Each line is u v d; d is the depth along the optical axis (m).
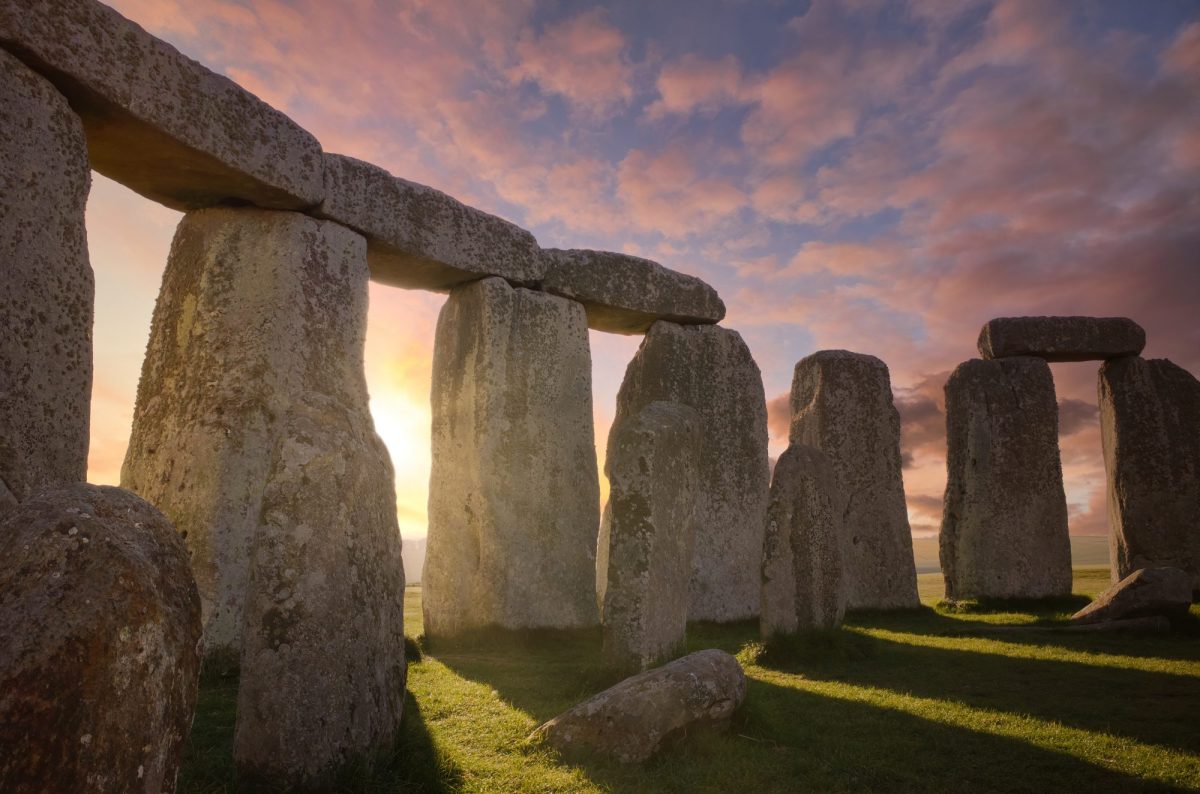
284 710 3.74
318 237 8.84
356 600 4.14
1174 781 4.45
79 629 2.20
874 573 13.59
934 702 6.26
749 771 4.54
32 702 2.09
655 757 4.68
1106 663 8.00
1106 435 15.66
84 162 6.71
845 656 8.20
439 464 10.72
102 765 2.17
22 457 6.01
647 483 6.88
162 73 7.39
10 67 6.22
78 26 6.71
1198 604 12.46
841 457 13.98
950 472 15.15
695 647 9.15
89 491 2.56
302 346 8.47
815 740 5.21
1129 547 14.66
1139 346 15.25
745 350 13.64
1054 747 5.07
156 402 8.29
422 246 9.95
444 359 10.99
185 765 4.21
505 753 4.81
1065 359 15.67
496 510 10.30
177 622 2.50
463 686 6.86
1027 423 14.74
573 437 11.36
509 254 10.97
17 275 6.09
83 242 6.64
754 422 13.41
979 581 14.17
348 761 3.92
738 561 12.60
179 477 7.86
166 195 8.56
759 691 6.68
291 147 8.53
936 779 4.51
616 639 6.66
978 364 15.13
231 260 8.52
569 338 11.59
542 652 9.44
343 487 4.16
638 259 12.64
